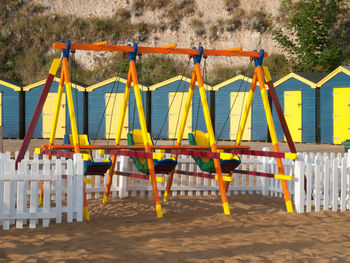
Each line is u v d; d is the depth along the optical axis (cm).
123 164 930
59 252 494
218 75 3569
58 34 3962
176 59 3784
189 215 766
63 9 4166
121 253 490
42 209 666
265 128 2323
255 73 883
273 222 689
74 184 682
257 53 862
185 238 567
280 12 3959
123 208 822
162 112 2448
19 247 516
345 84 2122
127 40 3988
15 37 3950
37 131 2531
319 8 3534
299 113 2252
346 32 3647
